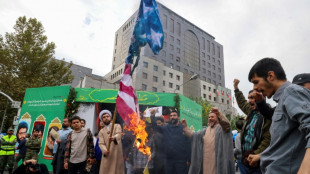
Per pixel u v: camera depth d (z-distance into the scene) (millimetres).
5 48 20125
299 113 1183
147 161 5301
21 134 8328
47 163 8898
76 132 4832
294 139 1295
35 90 10922
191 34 73750
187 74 60188
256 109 2814
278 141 1368
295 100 1256
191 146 4516
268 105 2281
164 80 53312
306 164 1050
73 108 10172
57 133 5789
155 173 5039
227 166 3545
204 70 73312
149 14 4938
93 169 5238
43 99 10578
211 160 3951
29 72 20031
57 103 10266
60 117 9953
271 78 1498
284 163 1294
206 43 78312
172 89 54406
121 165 4699
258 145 2539
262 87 1545
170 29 66812
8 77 19328
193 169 4191
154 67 51938
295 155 1271
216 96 69375
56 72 21172
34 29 21609
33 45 20906
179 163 4844
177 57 65250
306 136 1129
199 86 62031
